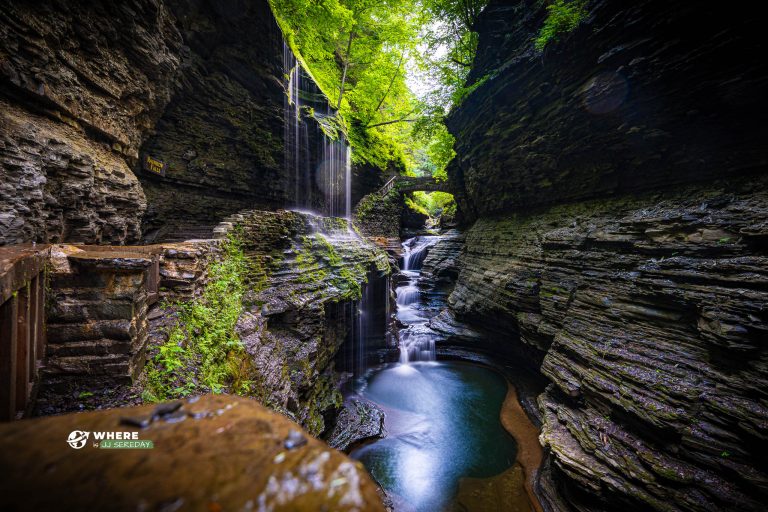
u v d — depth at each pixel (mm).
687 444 6449
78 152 6500
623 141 10711
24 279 2814
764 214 7250
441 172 34094
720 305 6996
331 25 18562
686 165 9695
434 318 21406
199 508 758
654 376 7617
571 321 10602
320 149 21062
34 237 5316
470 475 9211
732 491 5855
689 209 9000
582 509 7434
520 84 13352
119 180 8094
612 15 9203
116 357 3561
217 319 6336
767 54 7270
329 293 11406
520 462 9680
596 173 12266
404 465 9570
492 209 20125
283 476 899
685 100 8727
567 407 9312
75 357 3469
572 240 11867
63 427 1092
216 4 11547
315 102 20938
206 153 13117
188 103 12141
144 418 1187
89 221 6977
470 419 11906
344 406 12047
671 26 8164
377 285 17234
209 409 1288
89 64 7223
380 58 25375
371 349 16969
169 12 10016
